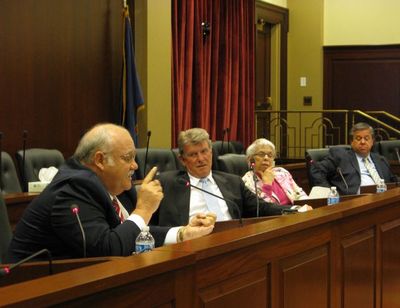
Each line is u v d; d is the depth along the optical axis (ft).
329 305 8.33
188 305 5.54
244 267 6.51
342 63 31.96
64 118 18.39
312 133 31.65
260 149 12.85
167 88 21.35
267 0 30.32
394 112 31.53
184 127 22.70
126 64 19.38
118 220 7.54
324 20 31.91
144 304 4.99
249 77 26.86
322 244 8.13
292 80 31.91
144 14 20.54
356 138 16.39
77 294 4.31
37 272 5.98
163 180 10.32
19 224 7.28
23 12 17.20
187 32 22.79
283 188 12.94
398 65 31.37
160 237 8.00
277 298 7.13
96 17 19.30
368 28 31.60
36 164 13.96
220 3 24.88
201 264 5.84
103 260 6.05
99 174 7.57
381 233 9.96
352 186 16.06
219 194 10.49
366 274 9.45
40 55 17.67
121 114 19.47
